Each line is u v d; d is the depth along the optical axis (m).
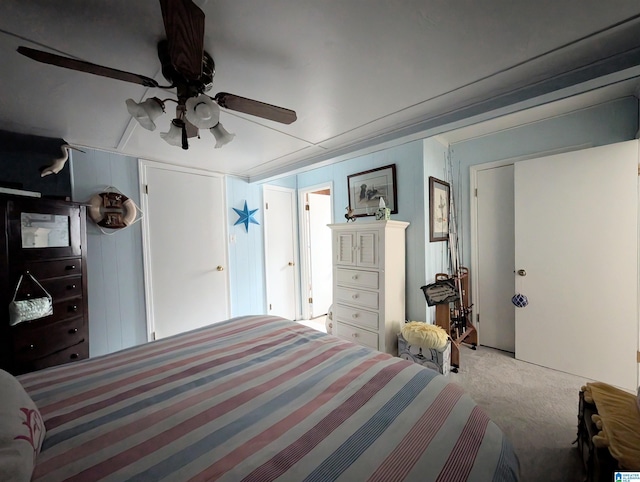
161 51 1.13
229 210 3.42
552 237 2.43
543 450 1.57
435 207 2.88
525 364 2.57
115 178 2.54
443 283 2.60
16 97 1.49
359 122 1.94
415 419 0.85
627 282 2.12
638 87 2.03
